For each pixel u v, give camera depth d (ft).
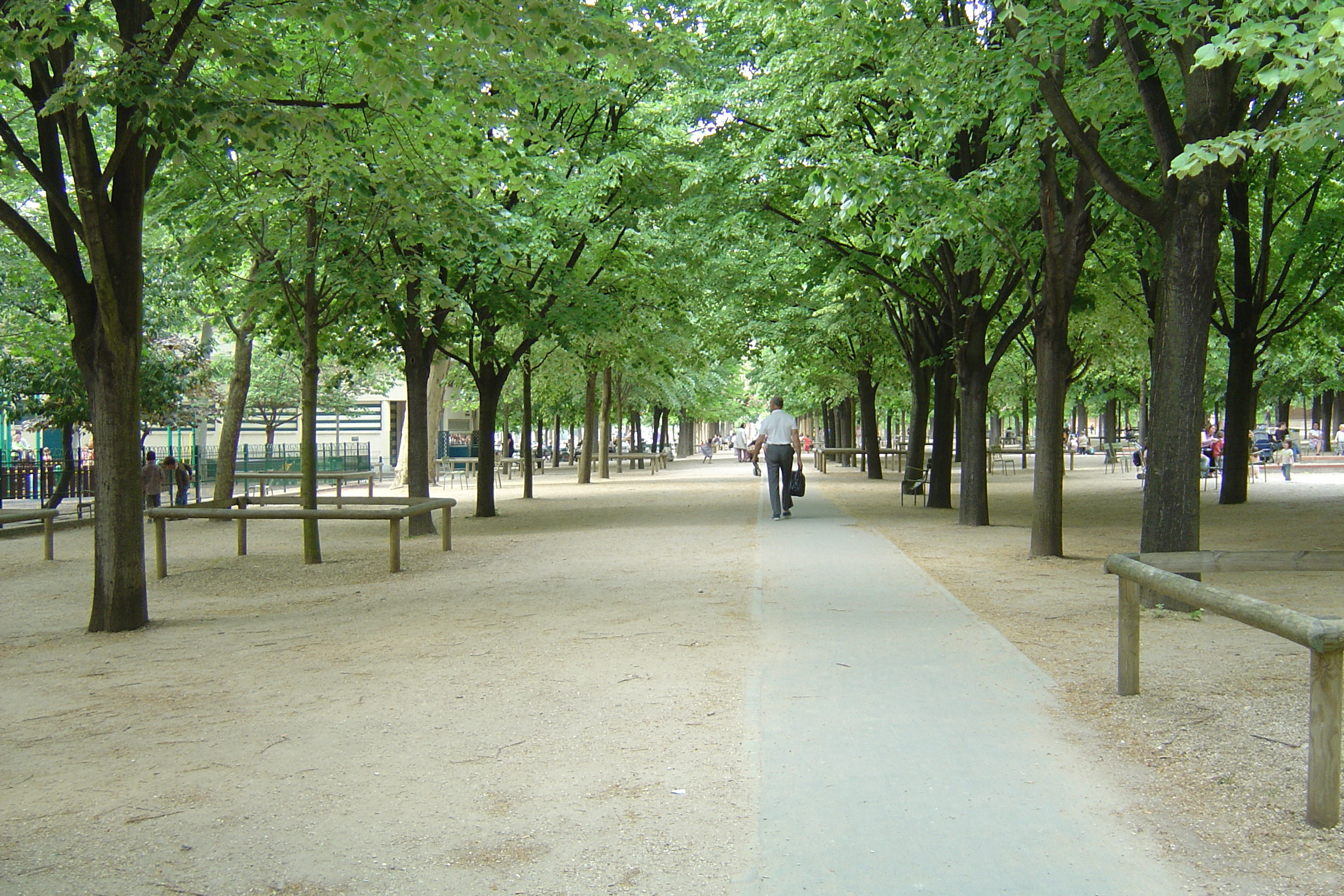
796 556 42.42
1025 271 43.21
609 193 65.10
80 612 34.71
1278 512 63.16
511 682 21.71
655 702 19.71
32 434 136.15
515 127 35.42
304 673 23.25
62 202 30.63
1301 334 84.43
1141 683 20.27
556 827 13.52
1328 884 11.43
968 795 14.28
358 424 203.51
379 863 12.50
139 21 29.81
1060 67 34.99
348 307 50.14
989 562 40.40
